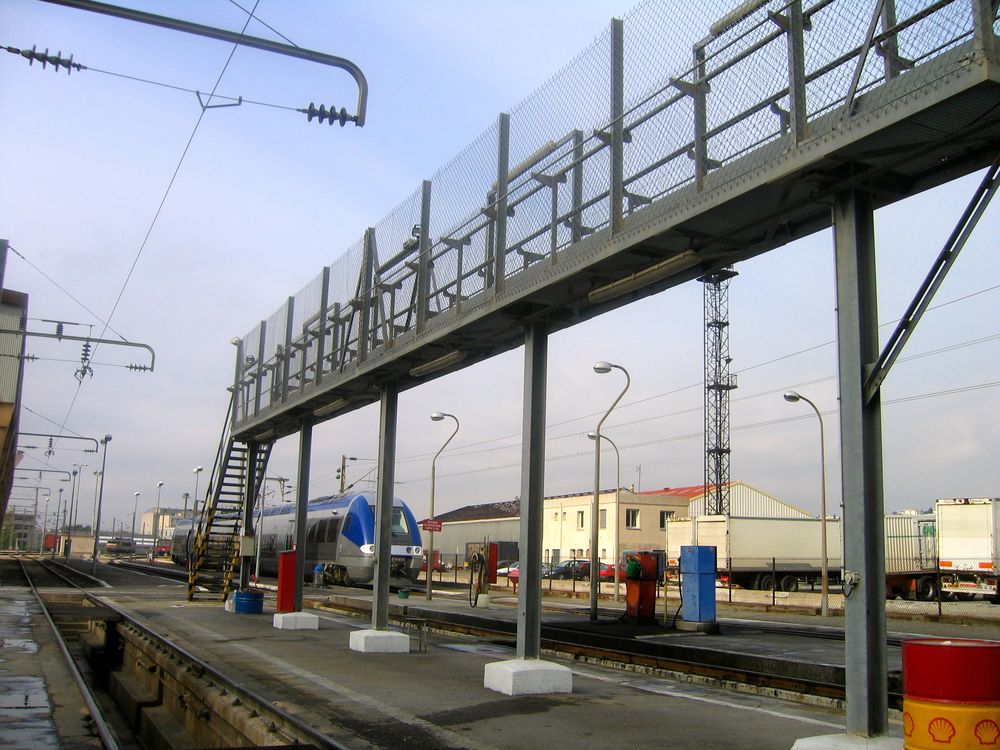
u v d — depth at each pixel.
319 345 16.86
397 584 38.91
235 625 18.64
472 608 28.27
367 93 8.72
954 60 5.88
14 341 39.59
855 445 6.66
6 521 166.12
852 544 6.59
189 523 64.06
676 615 19.36
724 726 8.58
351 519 39.22
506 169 11.13
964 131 6.20
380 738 7.96
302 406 17.80
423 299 12.84
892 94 6.27
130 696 14.88
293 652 14.08
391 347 13.59
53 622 19.89
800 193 7.35
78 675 12.88
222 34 8.10
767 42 7.39
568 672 10.53
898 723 9.45
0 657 14.54
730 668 12.87
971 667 5.46
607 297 9.71
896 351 6.50
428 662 13.09
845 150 6.52
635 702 9.90
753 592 34.94
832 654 14.47
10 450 44.25
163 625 18.36
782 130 7.24
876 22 6.38
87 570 55.16
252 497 23.12
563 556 67.88
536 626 10.80
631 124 8.95
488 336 11.91
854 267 6.86
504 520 65.62
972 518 32.97
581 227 9.59
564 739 7.96
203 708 10.95
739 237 8.35
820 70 6.93
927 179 7.06
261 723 8.82
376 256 15.04
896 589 35.94
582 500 66.56
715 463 58.38
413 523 39.75
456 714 9.09
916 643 5.71
